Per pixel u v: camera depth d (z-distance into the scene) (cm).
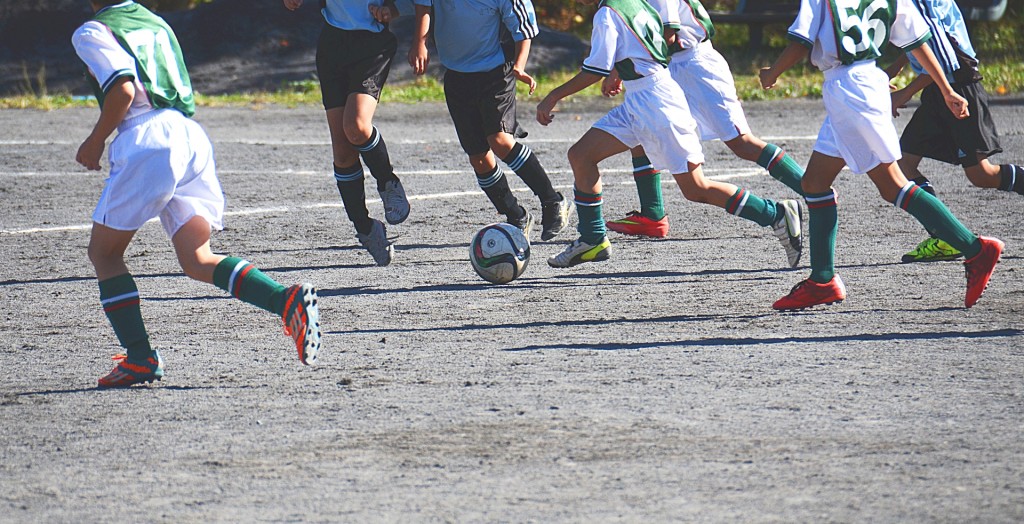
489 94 3069
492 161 3186
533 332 2361
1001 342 2180
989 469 1540
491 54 3050
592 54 2655
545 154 5112
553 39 8288
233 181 4581
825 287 2450
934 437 1669
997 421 1733
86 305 2752
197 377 2102
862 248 3181
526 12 2984
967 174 2962
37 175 4762
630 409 1831
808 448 1634
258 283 2003
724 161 4850
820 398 1862
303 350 1972
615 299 2645
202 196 2039
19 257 3328
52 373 2170
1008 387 1900
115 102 1897
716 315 2462
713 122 3002
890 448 1628
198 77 7938
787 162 2984
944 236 2370
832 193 2430
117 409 1920
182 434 1778
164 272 3089
